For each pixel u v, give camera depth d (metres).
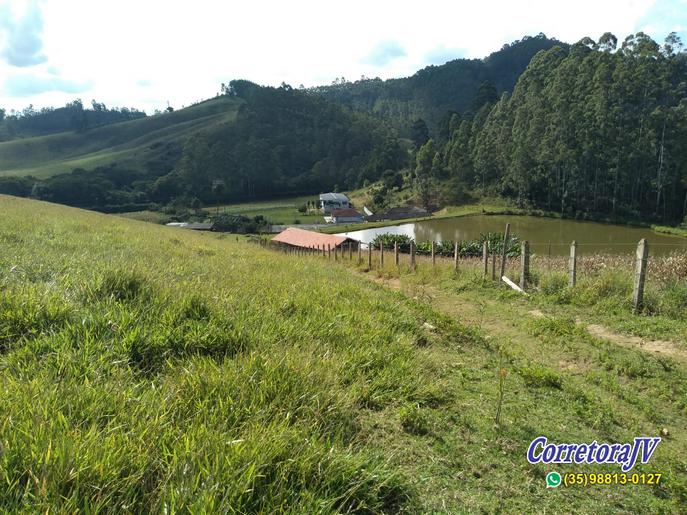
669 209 73.25
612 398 5.52
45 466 2.17
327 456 2.88
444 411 4.37
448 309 11.02
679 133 72.19
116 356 3.84
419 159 118.81
